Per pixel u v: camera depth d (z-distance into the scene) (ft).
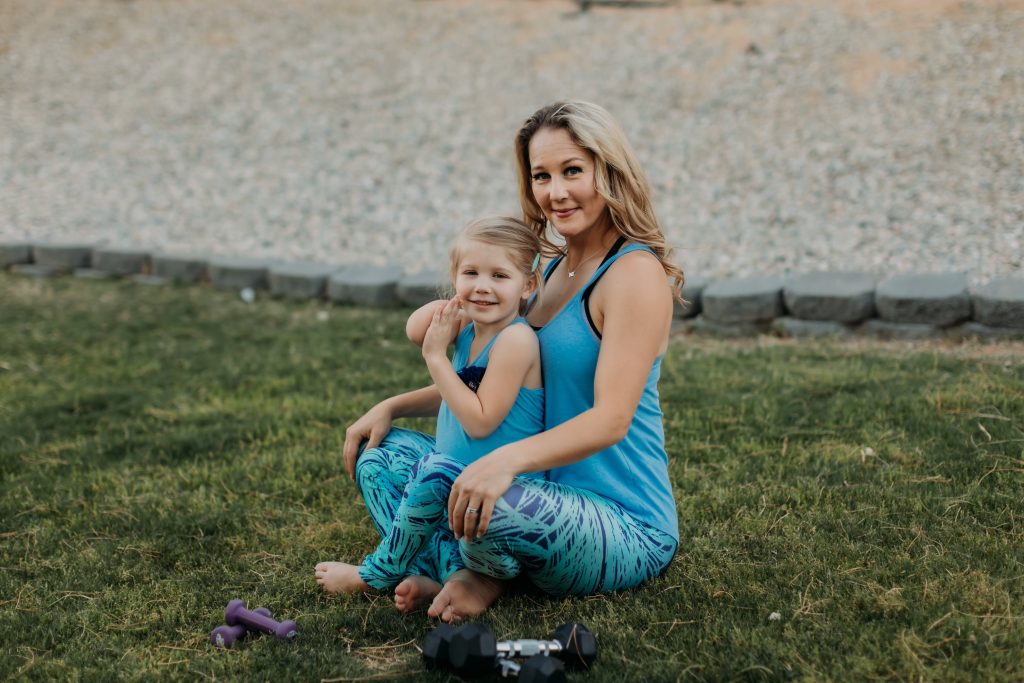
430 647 8.42
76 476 13.88
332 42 41.60
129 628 9.70
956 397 14.53
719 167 28.76
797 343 19.43
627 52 36.88
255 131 35.53
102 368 19.31
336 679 8.58
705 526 11.35
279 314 23.38
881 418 14.21
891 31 34.14
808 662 8.44
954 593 9.29
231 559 11.17
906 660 8.27
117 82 39.99
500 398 9.07
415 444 10.42
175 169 33.40
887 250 22.54
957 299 18.56
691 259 23.80
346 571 10.23
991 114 28.09
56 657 9.25
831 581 9.77
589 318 9.14
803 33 35.35
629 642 8.89
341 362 19.25
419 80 37.68
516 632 9.14
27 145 35.53
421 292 23.48
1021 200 23.58
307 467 13.71
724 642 8.84
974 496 11.46
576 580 9.34
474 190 29.99
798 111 30.91
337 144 34.04
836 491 12.00
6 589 10.57
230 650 9.17
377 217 29.07
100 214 30.42
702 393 16.11
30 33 44.60
